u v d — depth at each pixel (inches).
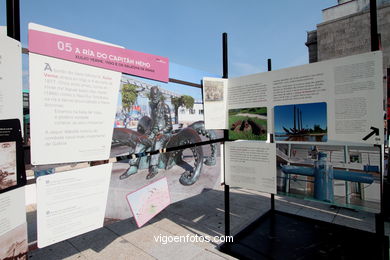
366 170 81.9
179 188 145.9
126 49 87.7
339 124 82.2
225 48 110.6
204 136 168.4
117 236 117.3
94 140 79.0
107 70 81.7
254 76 103.0
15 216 60.9
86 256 99.4
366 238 109.7
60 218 72.0
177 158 144.0
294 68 92.1
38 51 65.8
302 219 133.4
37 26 65.6
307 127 90.2
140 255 99.8
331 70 83.7
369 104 75.7
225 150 111.3
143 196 110.1
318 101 86.9
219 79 108.7
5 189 57.9
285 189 96.8
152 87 123.0
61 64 70.4
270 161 98.9
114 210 107.9
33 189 152.1
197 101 158.9
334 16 793.6
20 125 61.2
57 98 69.8
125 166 112.3
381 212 79.4
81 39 74.8
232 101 110.3
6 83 57.3
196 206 161.9
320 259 93.8
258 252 99.3
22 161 62.4
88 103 77.0
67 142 72.2
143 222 107.7
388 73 154.3
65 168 86.5
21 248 62.9
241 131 107.7
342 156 85.5
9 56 57.9
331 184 88.4
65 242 111.6
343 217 140.1
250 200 175.2
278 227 123.8
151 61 96.9
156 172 128.5
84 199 77.7
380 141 73.7
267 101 99.8
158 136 129.0
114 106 84.3
